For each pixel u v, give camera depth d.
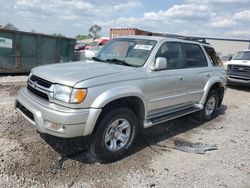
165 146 4.75
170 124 6.00
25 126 4.88
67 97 3.42
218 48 36.06
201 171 3.95
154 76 4.42
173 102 5.04
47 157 3.87
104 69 4.04
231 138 5.48
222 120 6.80
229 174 3.93
